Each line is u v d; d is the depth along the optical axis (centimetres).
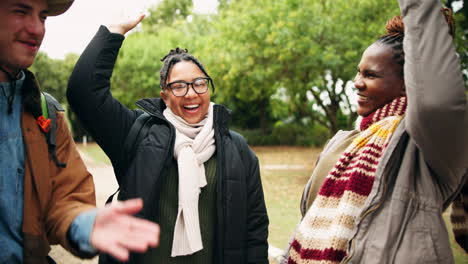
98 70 217
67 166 172
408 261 161
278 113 2978
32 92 162
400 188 169
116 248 129
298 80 1380
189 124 245
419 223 165
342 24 1189
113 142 231
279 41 1221
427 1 157
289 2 1255
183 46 2617
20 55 154
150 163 224
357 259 168
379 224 169
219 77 1605
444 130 154
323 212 187
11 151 155
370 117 193
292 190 1091
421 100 153
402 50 185
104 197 958
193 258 228
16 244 154
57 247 566
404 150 177
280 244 583
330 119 1689
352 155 188
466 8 1302
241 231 233
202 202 235
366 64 192
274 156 2109
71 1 170
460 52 1184
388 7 1166
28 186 157
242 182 239
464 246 190
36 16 155
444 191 171
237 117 3186
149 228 130
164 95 252
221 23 1544
